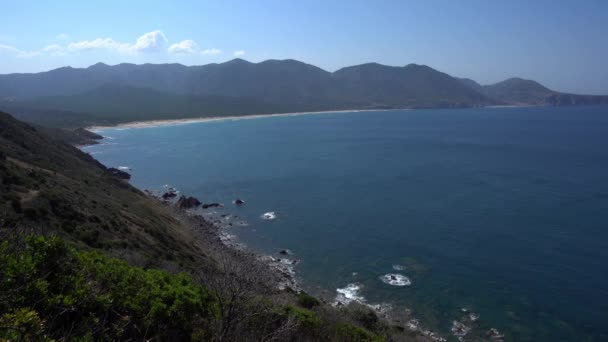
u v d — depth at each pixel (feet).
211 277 43.14
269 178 267.18
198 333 31.58
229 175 278.67
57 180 124.47
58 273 27.81
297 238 158.51
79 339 22.29
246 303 30.83
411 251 141.38
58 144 238.27
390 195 216.54
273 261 136.77
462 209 186.91
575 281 115.65
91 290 28.30
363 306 101.30
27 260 25.11
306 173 281.33
